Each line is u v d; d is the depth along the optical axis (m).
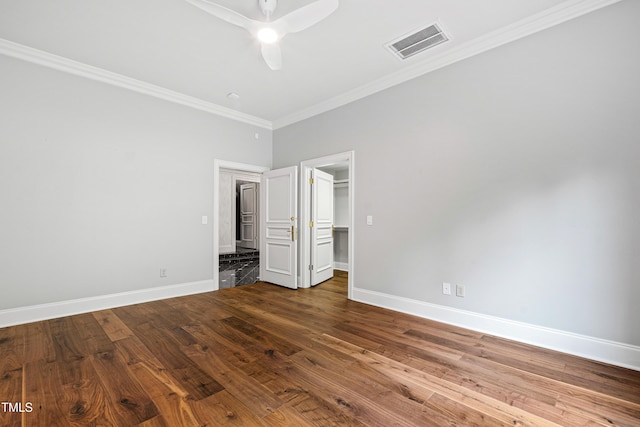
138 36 2.65
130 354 2.24
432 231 3.05
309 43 2.75
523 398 1.72
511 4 2.25
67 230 3.12
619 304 2.09
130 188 3.55
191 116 4.07
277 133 4.97
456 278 2.88
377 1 2.20
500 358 2.20
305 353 2.27
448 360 2.17
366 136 3.66
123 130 3.49
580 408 1.63
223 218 7.67
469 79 2.80
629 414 1.58
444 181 2.96
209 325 2.86
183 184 3.99
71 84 3.14
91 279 3.27
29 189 2.91
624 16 2.08
